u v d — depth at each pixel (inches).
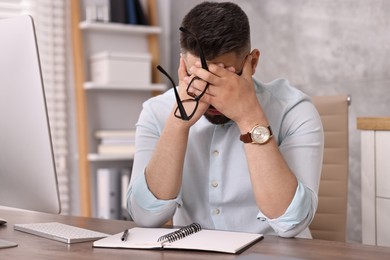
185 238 52.4
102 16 163.8
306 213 57.7
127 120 173.3
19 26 57.4
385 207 88.4
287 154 63.9
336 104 83.3
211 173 66.5
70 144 164.1
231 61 58.6
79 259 46.5
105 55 157.8
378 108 122.1
